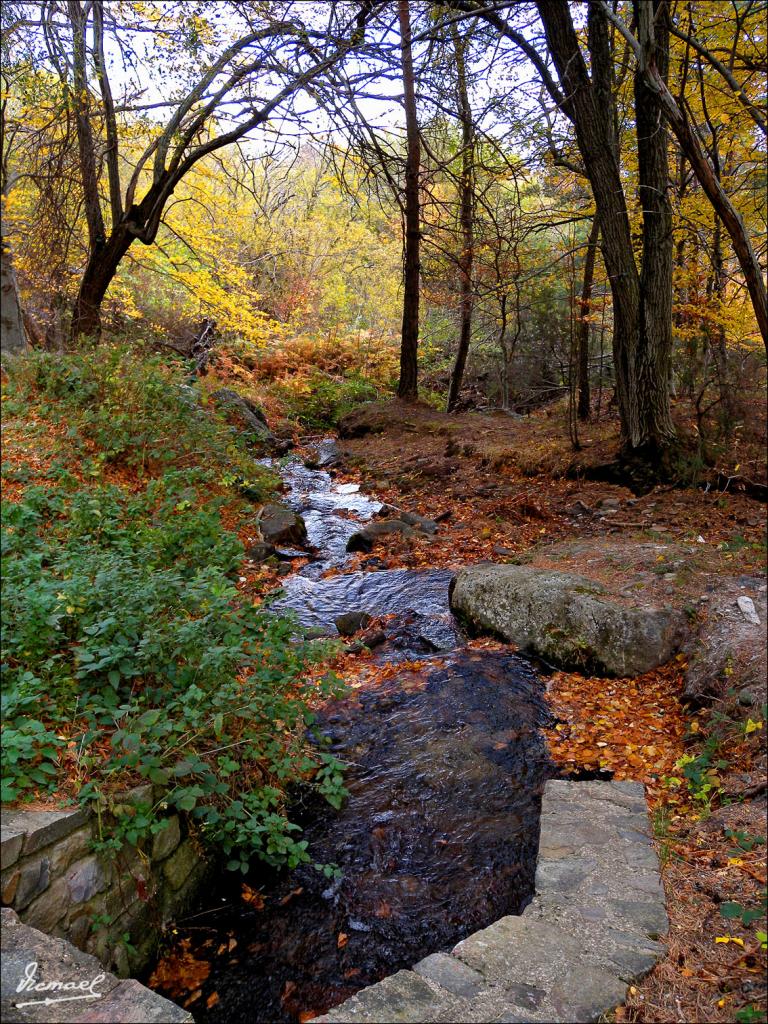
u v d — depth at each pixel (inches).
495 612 257.9
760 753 167.9
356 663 246.5
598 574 272.1
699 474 371.2
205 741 157.6
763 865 131.2
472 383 915.4
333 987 127.0
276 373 826.2
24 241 506.6
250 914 144.5
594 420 548.7
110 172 486.0
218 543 263.3
